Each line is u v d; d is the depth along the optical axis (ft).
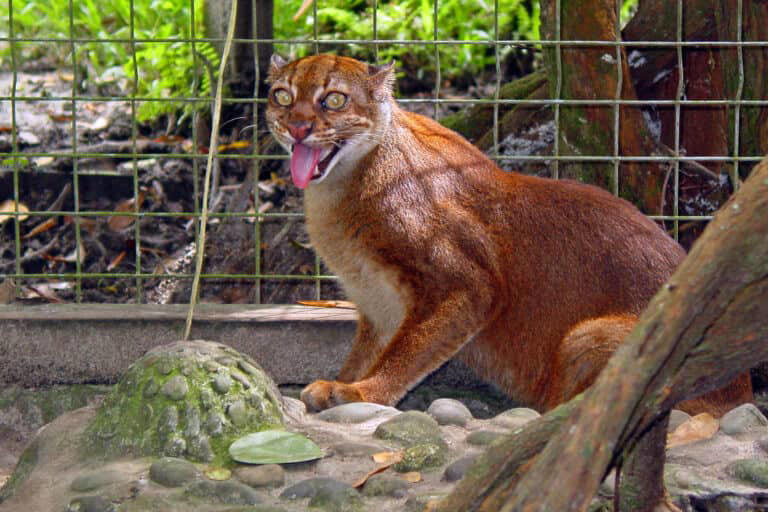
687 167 23.08
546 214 18.06
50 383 19.20
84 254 25.95
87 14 37.81
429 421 14.48
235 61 27.99
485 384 20.58
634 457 10.52
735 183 19.92
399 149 17.95
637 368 7.89
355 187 17.69
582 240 17.87
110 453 13.75
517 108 26.16
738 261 7.93
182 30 35.47
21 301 23.75
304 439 13.52
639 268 17.66
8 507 12.67
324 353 19.61
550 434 9.32
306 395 16.70
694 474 13.07
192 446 13.55
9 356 19.02
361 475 12.95
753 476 12.92
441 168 18.08
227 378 14.34
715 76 23.21
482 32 36.47
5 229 26.43
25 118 30.86
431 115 31.86
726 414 15.31
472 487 9.57
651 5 23.29
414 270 17.43
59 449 14.20
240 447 13.28
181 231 26.78
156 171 27.81
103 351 19.19
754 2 21.12
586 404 7.98
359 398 16.72
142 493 12.26
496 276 17.71
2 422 18.81
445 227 17.53
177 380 14.15
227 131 28.68
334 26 37.17
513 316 18.02
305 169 17.37
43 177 27.20
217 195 27.58
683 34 23.07
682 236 23.72
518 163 25.39
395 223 17.44
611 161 20.88
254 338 19.44
